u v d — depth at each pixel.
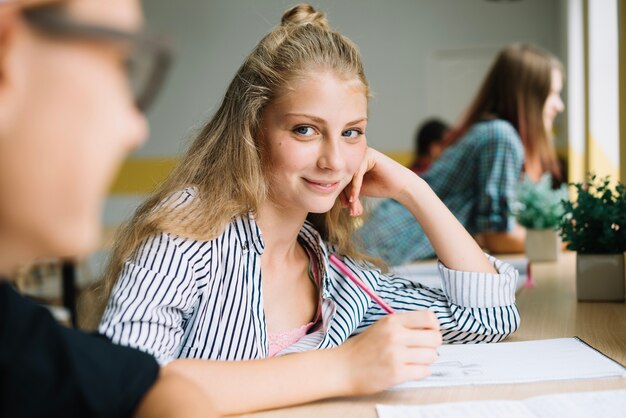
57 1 0.36
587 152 2.80
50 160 0.36
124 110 0.39
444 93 7.30
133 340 0.91
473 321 1.18
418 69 7.31
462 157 2.44
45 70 0.36
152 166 7.20
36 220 0.37
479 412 0.80
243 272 1.04
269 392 0.84
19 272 2.42
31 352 0.60
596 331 1.23
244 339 1.03
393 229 2.33
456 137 2.72
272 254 1.12
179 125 7.30
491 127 2.42
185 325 1.03
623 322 1.29
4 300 0.60
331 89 1.01
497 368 0.98
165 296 0.95
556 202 2.21
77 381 0.61
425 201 1.25
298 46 1.03
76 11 0.37
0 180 0.36
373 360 0.86
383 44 7.33
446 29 7.25
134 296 0.93
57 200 0.37
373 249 2.32
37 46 0.36
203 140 1.12
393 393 0.90
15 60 0.36
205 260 1.01
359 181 1.21
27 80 0.36
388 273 1.32
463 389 0.91
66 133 0.36
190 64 7.33
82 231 0.38
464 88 7.27
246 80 1.07
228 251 1.04
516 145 2.39
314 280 1.17
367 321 1.22
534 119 2.60
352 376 0.86
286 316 1.14
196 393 0.65
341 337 1.12
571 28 4.25
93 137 0.37
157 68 0.40
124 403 0.63
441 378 0.95
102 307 1.21
